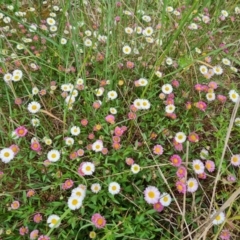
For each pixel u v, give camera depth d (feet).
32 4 1.60
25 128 1.11
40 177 1.06
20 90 1.30
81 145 1.13
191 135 1.11
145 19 1.42
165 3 1.08
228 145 1.16
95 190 0.99
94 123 1.17
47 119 1.22
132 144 1.16
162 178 1.04
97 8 1.48
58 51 1.37
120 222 0.93
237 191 0.85
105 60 1.26
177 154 1.12
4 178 1.03
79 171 1.02
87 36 1.40
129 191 1.02
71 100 1.19
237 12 1.55
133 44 1.37
